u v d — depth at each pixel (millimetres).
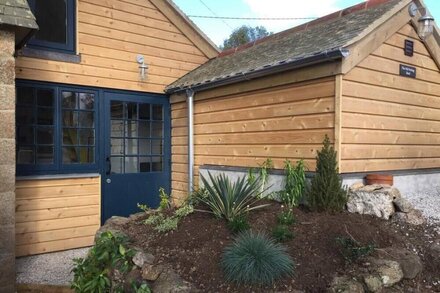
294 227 3838
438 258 3457
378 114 4781
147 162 7117
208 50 7855
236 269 3107
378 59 4746
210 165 6324
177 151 7230
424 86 5520
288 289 3002
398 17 4934
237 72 5359
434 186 5727
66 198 6074
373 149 4734
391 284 3119
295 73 4766
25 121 5754
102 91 6531
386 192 4086
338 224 3744
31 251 5723
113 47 6594
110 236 3877
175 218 4422
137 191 6938
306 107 4688
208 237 3828
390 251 3408
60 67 6039
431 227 3939
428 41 5449
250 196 4559
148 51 7012
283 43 6008
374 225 3822
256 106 5434
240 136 5719
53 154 5996
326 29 5422
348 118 4391
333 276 3121
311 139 4629
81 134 6312
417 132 5434
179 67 7453
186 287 3148
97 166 6449
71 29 6199
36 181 5789
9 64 4145
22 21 4133
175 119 7273
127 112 6855
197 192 4980
